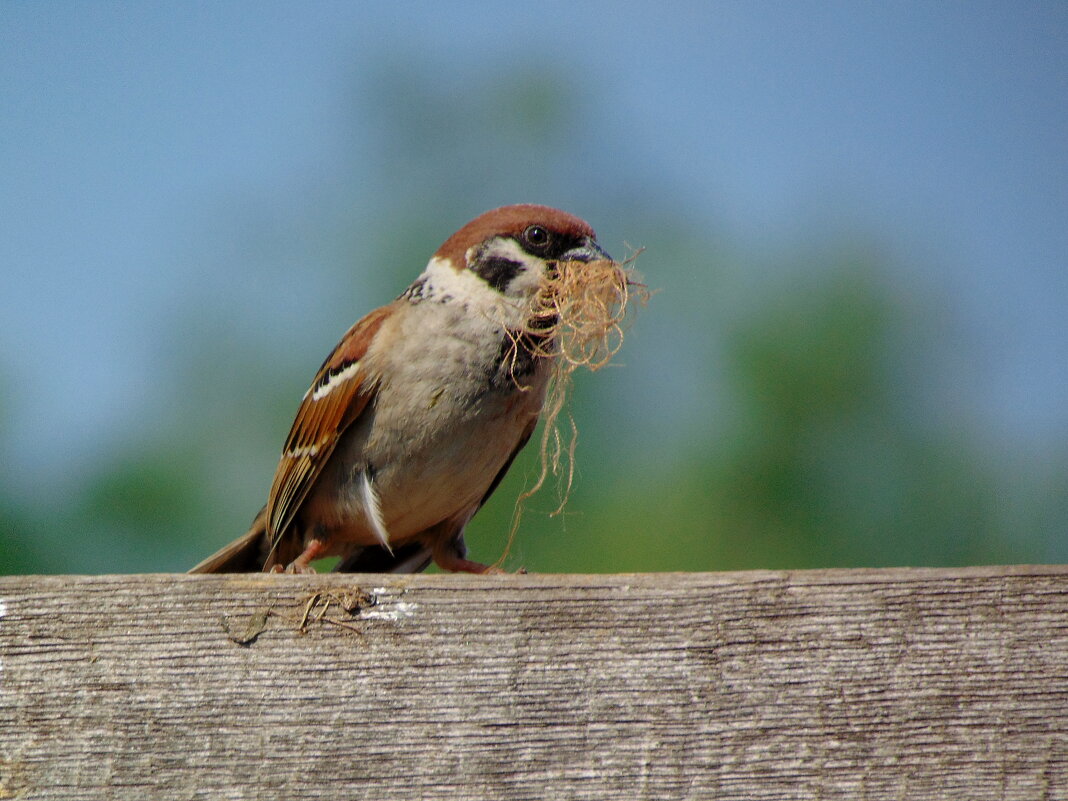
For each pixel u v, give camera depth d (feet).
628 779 16.92
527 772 16.97
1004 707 17.04
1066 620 17.31
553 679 17.30
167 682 17.20
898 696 17.12
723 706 17.16
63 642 17.28
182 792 16.80
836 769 16.89
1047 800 16.69
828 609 17.47
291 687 17.24
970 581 17.51
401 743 17.06
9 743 16.88
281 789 16.87
